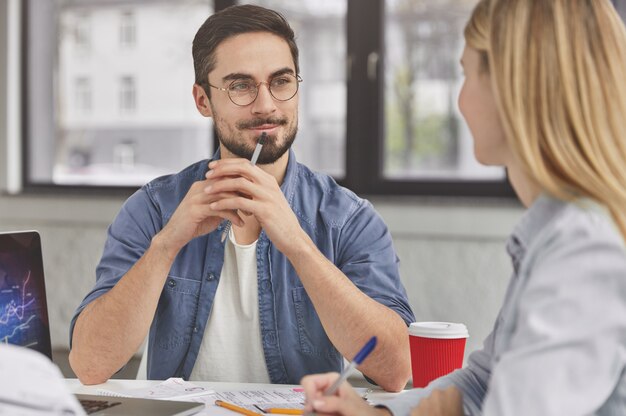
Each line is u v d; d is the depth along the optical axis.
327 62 3.61
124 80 4.02
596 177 0.90
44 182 4.15
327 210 1.71
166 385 1.48
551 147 0.91
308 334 1.64
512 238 0.99
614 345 0.84
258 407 1.31
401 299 1.64
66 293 4.02
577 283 0.85
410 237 3.48
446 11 3.41
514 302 0.93
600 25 0.93
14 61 4.14
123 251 1.68
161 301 1.67
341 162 3.63
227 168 1.48
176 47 3.91
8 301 1.26
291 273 1.65
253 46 1.56
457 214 3.38
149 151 3.99
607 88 0.91
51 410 0.86
